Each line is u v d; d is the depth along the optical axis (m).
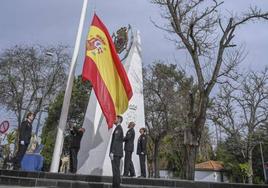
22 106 38.81
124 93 19.25
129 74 22.12
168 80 34.12
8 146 31.64
